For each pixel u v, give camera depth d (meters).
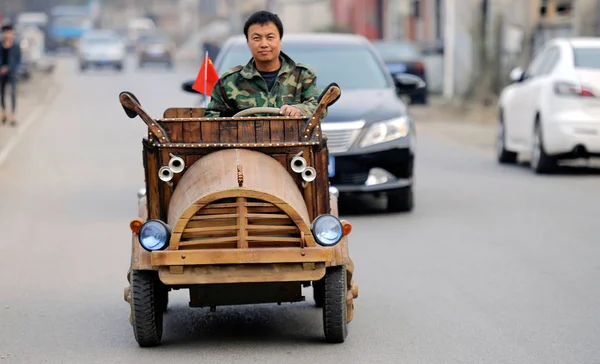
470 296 12.75
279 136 10.18
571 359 10.09
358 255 15.27
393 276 13.89
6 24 35.22
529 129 24.53
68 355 10.39
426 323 11.51
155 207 10.06
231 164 9.80
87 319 11.90
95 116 40.00
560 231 16.94
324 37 20.86
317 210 10.16
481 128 37.44
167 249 9.59
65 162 26.30
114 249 15.87
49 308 12.43
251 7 109.62
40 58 80.94
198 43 119.19
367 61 20.12
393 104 18.86
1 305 12.58
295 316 11.95
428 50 55.00
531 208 19.20
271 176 9.81
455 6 51.03
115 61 79.50
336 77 19.67
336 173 18.25
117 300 12.82
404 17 66.75
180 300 12.85
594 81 23.03
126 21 187.88
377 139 18.30
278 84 10.68
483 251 15.43
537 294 12.80
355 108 18.55
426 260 14.85
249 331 11.28
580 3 38.56
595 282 13.43
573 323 11.45
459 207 19.42
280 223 9.67
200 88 11.63
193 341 10.88
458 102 46.59
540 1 44.00
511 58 44.44
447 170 25.08
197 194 9.60
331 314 10.27
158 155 10.04
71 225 17.88
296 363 9.94
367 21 76.56
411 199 18.80
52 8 159.12
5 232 17.27
